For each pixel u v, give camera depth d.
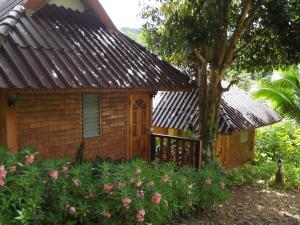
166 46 8.42
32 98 6.10
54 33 6.55
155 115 11.63
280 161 9.77
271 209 7.37
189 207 5.87
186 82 8.34
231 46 8.55
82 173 4.57
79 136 7.11
